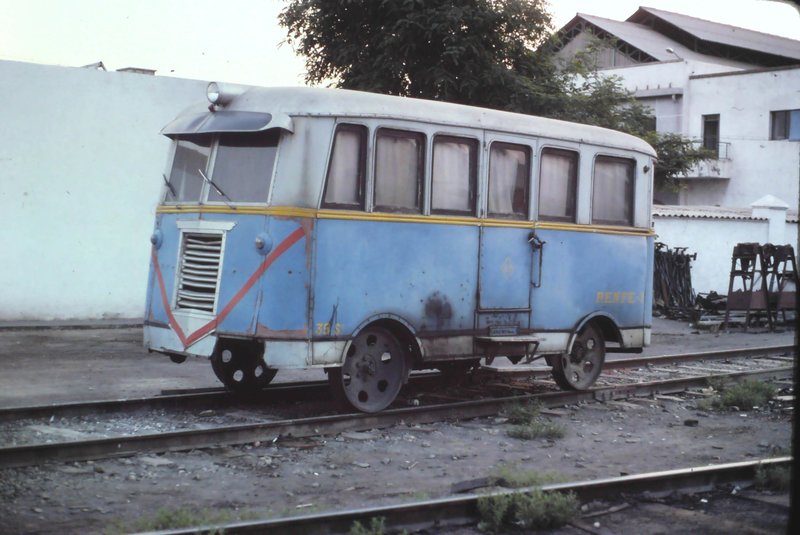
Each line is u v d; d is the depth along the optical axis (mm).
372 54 21000
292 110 9164
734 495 6957
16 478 6836
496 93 20734
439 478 7461
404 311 9727
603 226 11680
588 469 7945
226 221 9336
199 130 9719
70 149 17969
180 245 9758
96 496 6535
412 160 9828
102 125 18281
